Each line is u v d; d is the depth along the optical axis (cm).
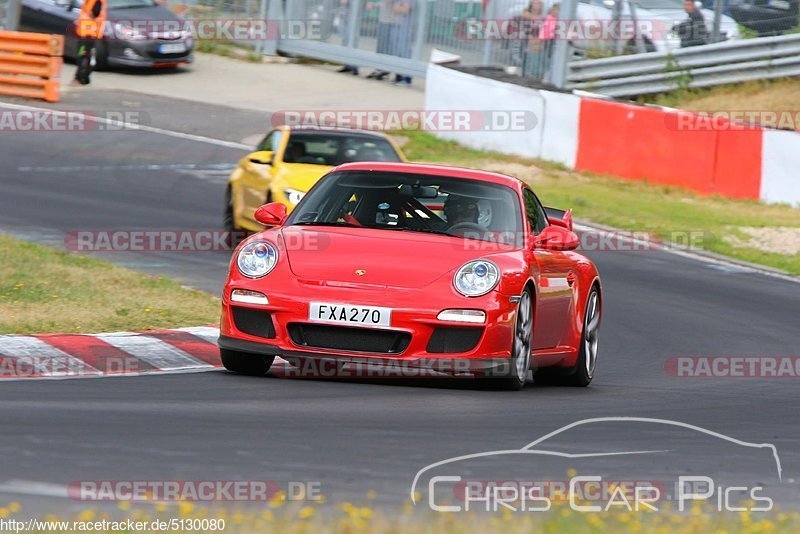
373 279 2705
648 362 3666
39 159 6888
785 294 5125
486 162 7656
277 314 2695
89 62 9069
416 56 9775
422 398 2617
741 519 1645
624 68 8856
